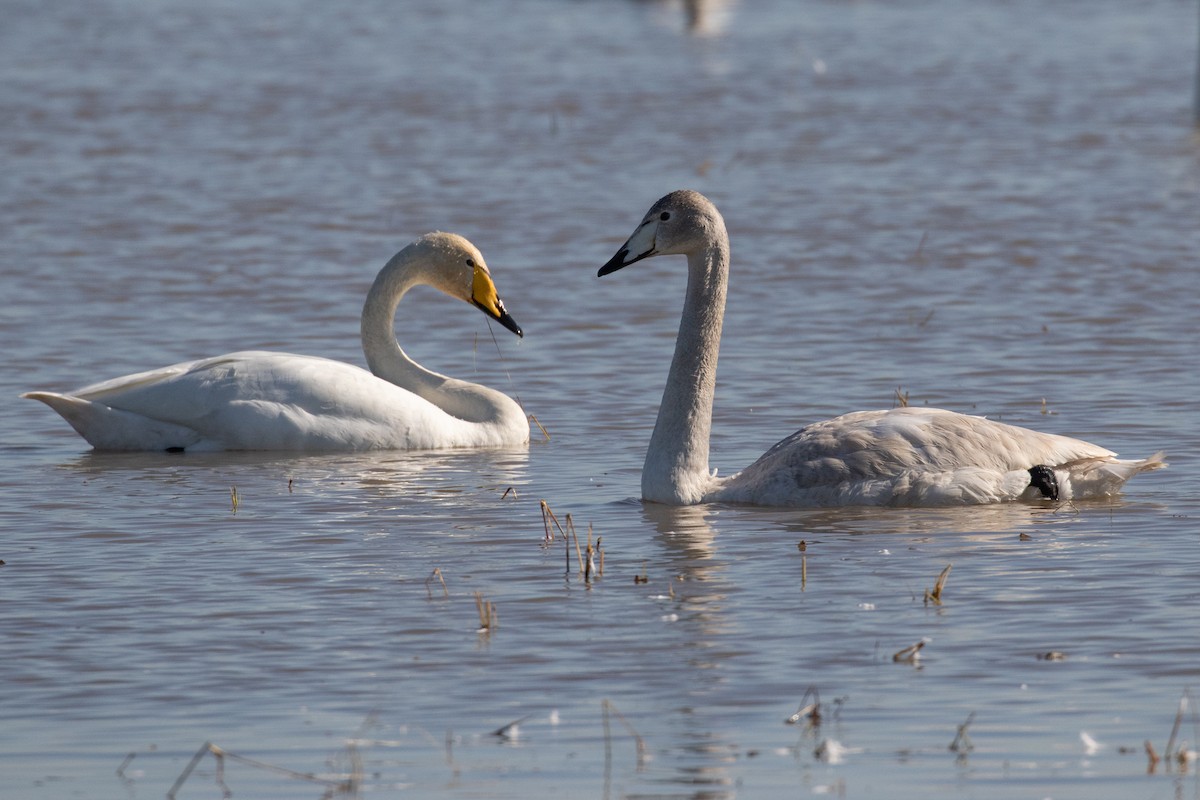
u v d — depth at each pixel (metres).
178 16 63.12
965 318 21.75
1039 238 26.95
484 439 17.09
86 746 9.27
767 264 25.42
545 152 36.03
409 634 10.91
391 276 18.34
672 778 8.80
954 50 52.56
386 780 8.82
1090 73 47.38
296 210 29.86
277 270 25.14
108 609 11.46
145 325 21.70
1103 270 24.55
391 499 14.64
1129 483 14.58
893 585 11.74
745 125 39.47
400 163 34.75
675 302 23.06
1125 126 38.69
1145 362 19.23
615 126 39.31
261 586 11.95
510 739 9.28
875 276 24.48
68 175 33.12
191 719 9.60
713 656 10.44
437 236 18.45
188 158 35.25
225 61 50.91
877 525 13.28
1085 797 8.53
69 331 21.31
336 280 24.53
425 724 9.49
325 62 50.66
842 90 44.66
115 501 14.56
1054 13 62.16
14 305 22.72
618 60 51.09
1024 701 9.68
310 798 8.64
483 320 22.38
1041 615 11.05
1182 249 25.88
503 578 12.10
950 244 26.67
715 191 31.67
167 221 28.77
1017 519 13.41
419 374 18.09
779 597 11.53
